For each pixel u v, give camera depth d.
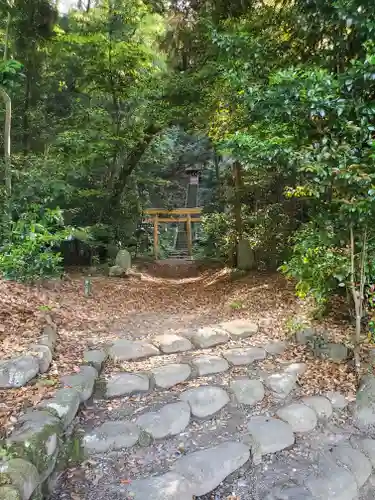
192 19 6.71
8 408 1.94
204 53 6.29
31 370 2.28
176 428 2.17
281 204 6.87
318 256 2.73
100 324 3.60
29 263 4.15
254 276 6.55
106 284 5.98
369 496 2.07
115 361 2.75
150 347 2.94
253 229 7.64
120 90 7.53
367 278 2.68
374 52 2.20
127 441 2.03
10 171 4.57
